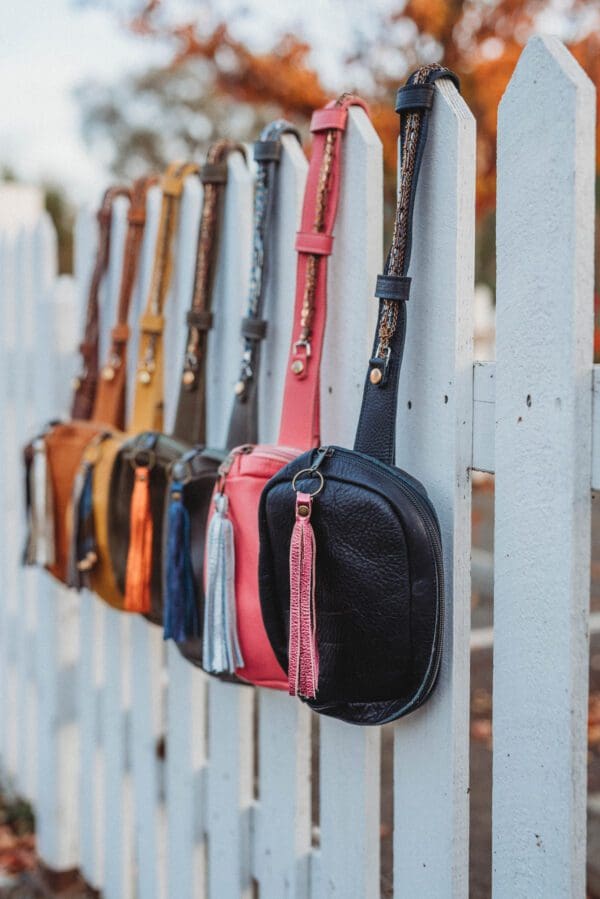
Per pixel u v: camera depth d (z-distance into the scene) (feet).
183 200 5.83
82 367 6.72
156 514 5.27
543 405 3.37
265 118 43.80
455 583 3.83
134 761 6.70
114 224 6.68
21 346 8.50
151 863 6.59
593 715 9.51
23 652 8.78
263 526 4.00
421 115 3.76
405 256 3.76
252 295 4.85
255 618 4.31
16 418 8.68
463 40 13.35
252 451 4.38
